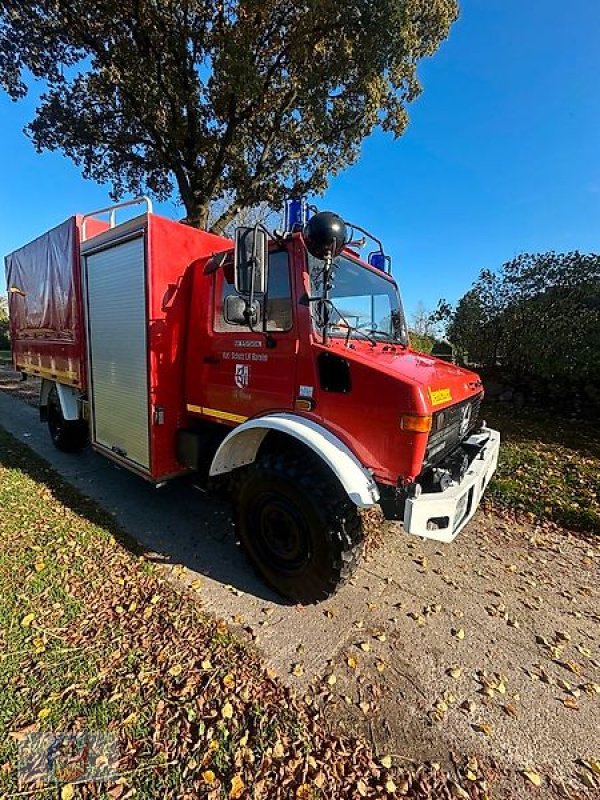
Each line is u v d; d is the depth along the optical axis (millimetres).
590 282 7281
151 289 3277
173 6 9547
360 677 2195
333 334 2732
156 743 1749
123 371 3719
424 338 9688
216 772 1651
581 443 6223
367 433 2400
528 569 3359
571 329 7188
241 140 11750
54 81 11109
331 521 2469
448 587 3057
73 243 4312
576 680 2275
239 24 9547
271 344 2822
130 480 4723
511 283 8203
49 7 9570
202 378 3391
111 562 3062
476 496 2900
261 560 2842
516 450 5859
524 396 8109
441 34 9938
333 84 10070
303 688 2098
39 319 5574
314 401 2609
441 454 2744
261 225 2473
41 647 2207
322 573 2537
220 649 2293
